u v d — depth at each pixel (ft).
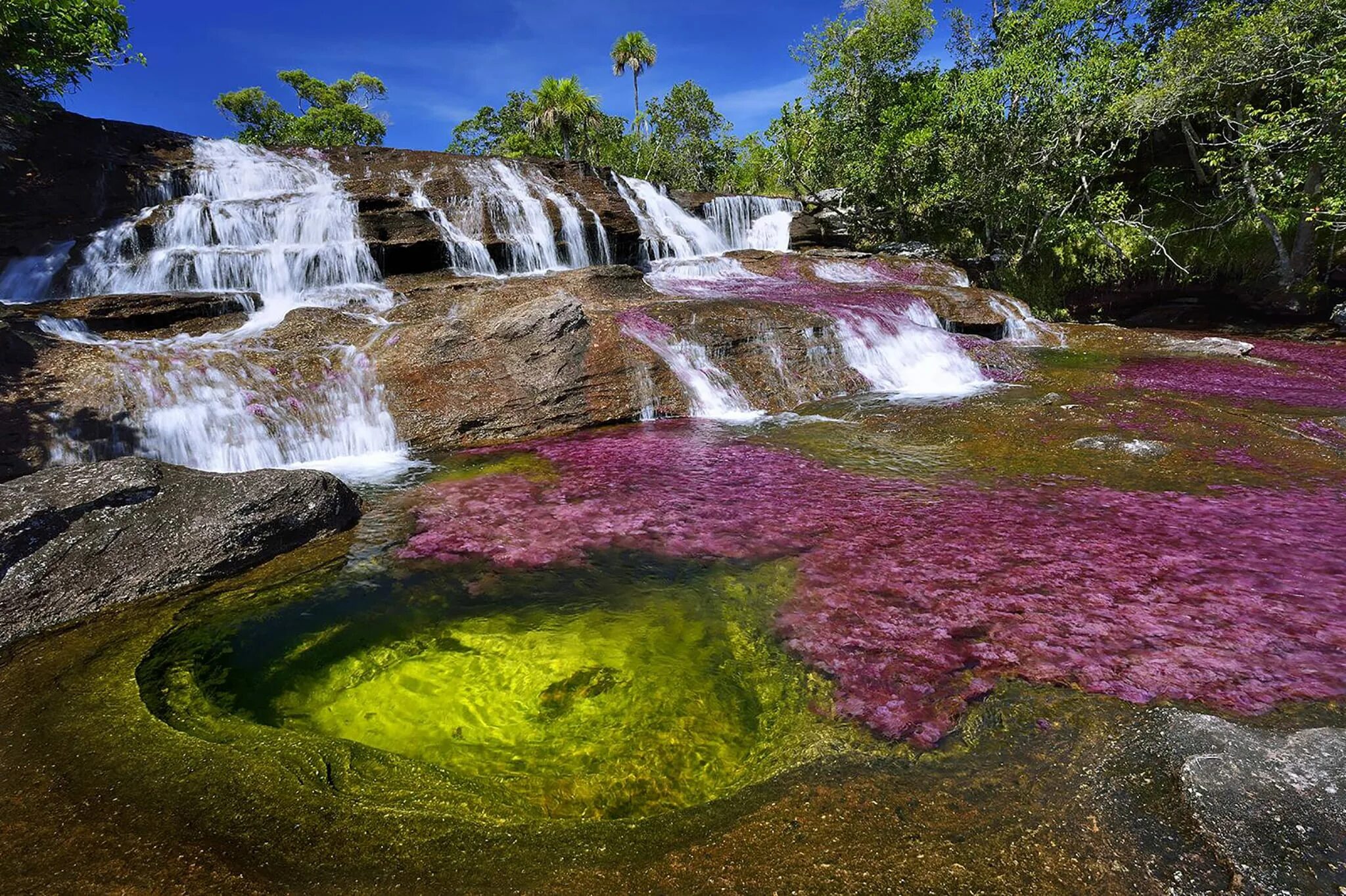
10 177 36.19
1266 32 47.14
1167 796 8.55
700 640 13.74
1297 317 50.90
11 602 14.29
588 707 11.75
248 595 15.84
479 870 7.93
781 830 8.44
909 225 71.51
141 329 31.14
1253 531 17.60
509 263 46.16
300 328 31.76
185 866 7.94
